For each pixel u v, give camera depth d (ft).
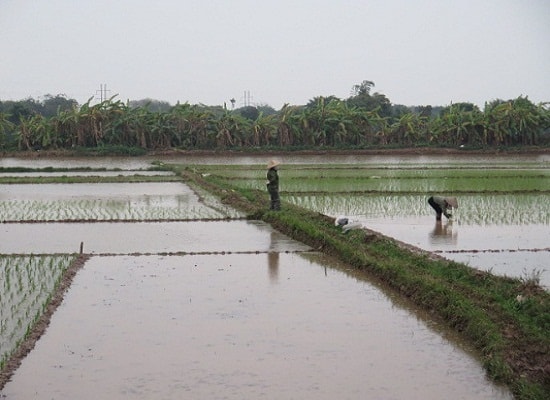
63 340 31.60
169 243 58.08
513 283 37.37
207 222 71.61
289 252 53.78
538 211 77.25
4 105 366.02
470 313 32.53
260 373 27.48
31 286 41.86
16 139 233.35
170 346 30.71
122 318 35.04
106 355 29.58
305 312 36.17
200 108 250.37
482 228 65.10
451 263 42.83
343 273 45.91
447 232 62.59
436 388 25.91
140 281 43.32
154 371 27.73
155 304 37.70
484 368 27.81
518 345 28.60
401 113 318.04
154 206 84.53
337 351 29.99
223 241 59.21
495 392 25.54
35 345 30.91
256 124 243.60
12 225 68.74
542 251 52.70
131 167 166.61
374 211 77.87
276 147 236.63
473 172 137.49
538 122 240.94
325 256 52.19
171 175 138.00
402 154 228.84
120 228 67.05
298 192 96.94
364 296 39.60
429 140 247.09
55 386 26.30
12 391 25.85
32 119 234.58
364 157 214.69
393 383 26.40
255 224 70.23
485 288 37.11
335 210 78.59
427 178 122.42
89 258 51.06
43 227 67.51
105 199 92.63
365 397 25.12
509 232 62.54
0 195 97.91
